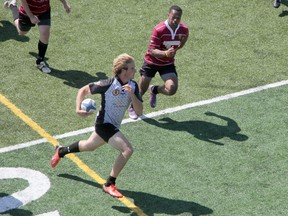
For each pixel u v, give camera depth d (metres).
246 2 62.19
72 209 39.06
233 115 48.31
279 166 42.97
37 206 39.25
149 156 43.84
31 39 57.16
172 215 38.75
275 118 47.88
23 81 51.75
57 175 41.91
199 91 51.19
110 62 54.53
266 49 56.41
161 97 50.41
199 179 41.78
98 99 49.91
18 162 43.03
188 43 56.84
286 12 60.94
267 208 39.38
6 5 54.97
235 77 52.88
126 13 60.59
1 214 38.59
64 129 46.62
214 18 60.06
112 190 39.81
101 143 40.06
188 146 44.91
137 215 38.66
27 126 46.72
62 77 52.47
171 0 62.44
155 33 46.03
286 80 52.50
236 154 44.06
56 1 61.78
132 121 47.44
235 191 40.75
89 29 58.44
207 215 38.84
